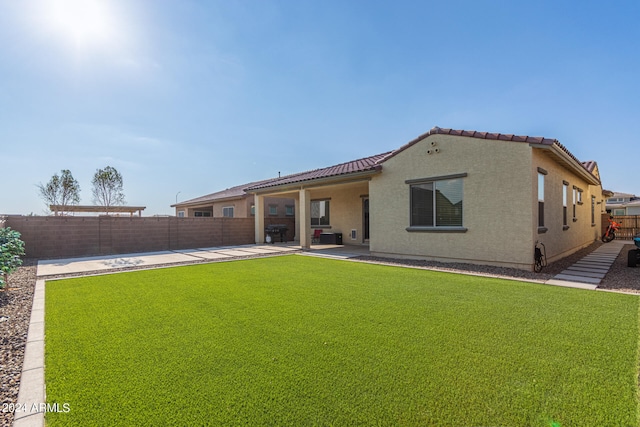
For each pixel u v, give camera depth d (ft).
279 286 21.38
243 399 8.15
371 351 10.92
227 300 17.83
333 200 56.34
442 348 11.13
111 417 7.50
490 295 18.70
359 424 7.16
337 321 14.10
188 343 11.79
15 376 9.73
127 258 37.78
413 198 33.94
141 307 16.61
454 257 30.66
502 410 7.64
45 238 39.27
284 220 65.26
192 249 48.32
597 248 46.85
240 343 11.73
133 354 10.89
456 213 30.53
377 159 42.96
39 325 13.96
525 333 12.50
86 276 25.90
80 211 67.21
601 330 12.80
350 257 36.60
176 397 8.29
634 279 23.30
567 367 9.73
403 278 24.03
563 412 7.56
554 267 28.58
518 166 26.55
